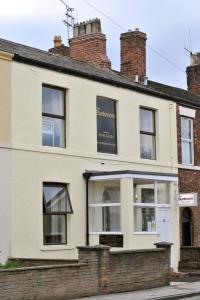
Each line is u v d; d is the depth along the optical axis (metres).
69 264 14.49
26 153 17.83
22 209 17.45
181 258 22.27
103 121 20.83
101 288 15.12
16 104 17.70
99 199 20.03
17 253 17.14
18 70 17.88
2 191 16.98
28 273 13.33
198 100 26.84
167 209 21.59
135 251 16.30
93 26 24.64
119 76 23.62
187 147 24.75
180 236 23.12
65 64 20.27
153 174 20.16
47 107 18.97
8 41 20.58
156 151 22.91
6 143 17.27
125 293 15.55
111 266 15.51
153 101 22.88
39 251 17.80
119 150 21.12
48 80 18.81
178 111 24.17
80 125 19.80
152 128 23.03
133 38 25.02
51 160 18.59
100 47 24.50
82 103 19.95
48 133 18.91
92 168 19.97
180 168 23.86
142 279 16.48
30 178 17.84
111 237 19.25
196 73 29.47
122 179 19.20
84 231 19.44
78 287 14.53
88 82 20.23
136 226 19.67
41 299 13.56
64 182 18.95
